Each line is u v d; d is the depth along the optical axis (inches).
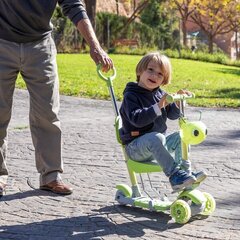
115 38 1443.2
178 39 2081.7
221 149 302.7
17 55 199.9
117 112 196.7
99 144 309.4
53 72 206.4
